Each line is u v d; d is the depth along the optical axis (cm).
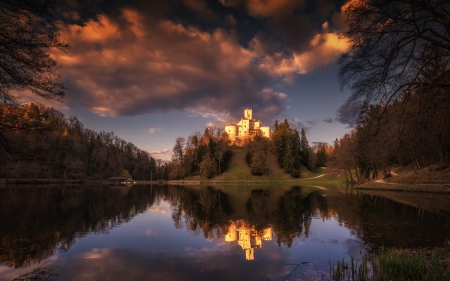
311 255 1061
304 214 2044
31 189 4825
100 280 843
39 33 951
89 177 9300
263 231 1491
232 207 2503
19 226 1655
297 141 9625
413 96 992
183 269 923
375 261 923
